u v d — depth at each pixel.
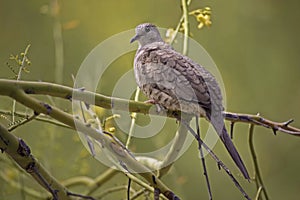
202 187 13.82
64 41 14.05
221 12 15.78
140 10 15.09
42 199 10.21
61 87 6.74
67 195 6.96
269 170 15.12
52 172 10.54
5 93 6.39
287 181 15.14
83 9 14.70
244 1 15.95
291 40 15.97
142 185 8.31
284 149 15.28
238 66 15.62
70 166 10.97
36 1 14.47
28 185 10.70
